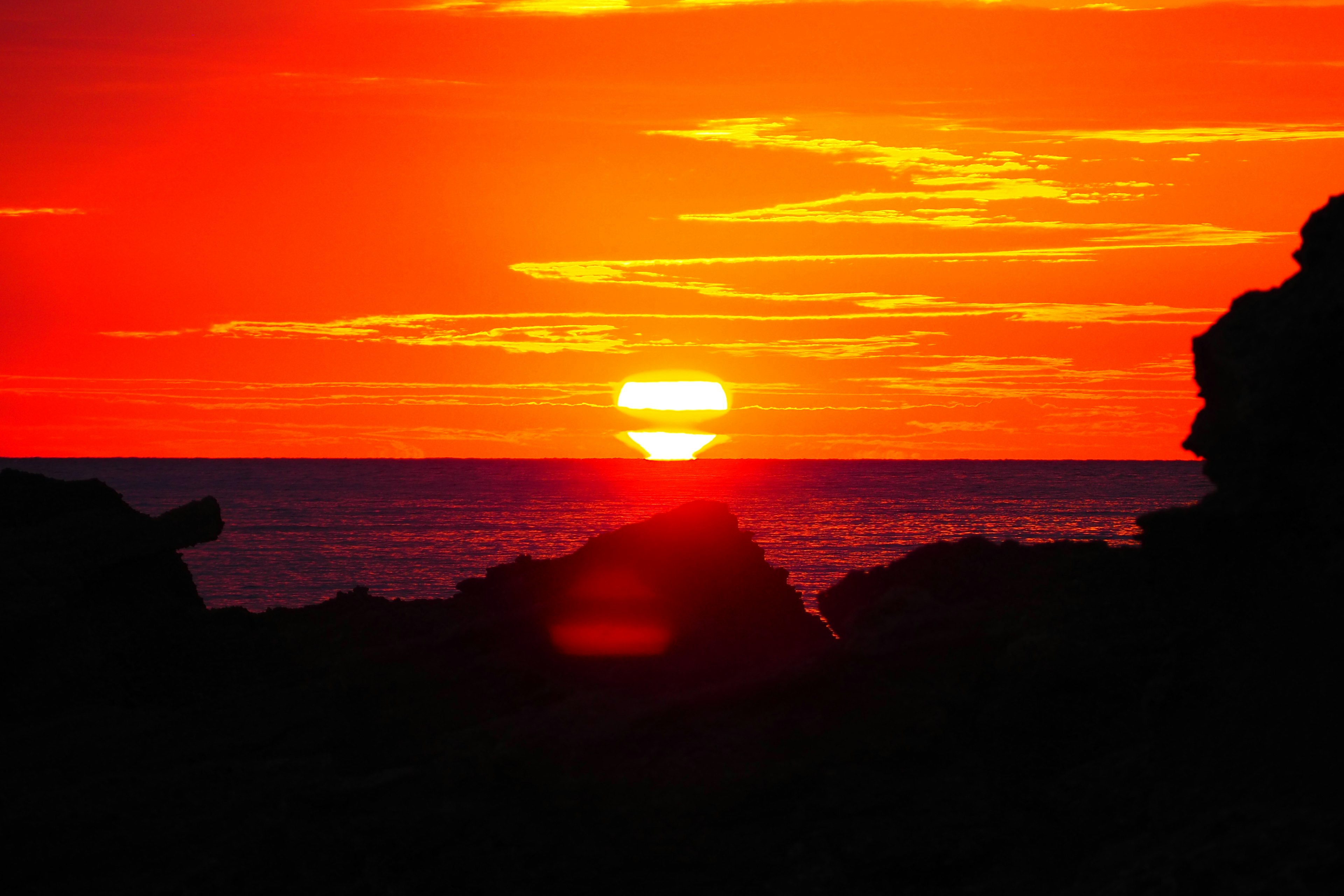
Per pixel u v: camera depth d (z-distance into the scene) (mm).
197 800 37438
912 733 36781
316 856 33219
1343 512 29094
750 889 33062
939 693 37906
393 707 44812
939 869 32438
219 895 32594
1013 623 39500
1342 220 31094
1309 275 31406
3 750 41656
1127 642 37188
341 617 53719
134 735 42531
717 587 50875
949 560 44812
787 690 37594
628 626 48719
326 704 44719
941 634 39344
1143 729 35219
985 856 32688
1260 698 30906
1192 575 36094
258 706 44969
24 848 34781
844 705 37375
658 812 34250
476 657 47000
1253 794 29234
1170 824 30172
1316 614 30328
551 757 35469
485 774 36062
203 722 44031
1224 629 33531
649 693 43062
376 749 42719
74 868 34594
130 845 35219
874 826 33562
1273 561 32406
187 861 34500
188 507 53969
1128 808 32188
